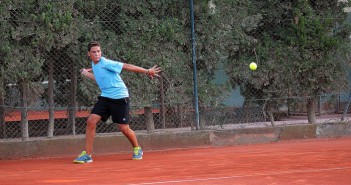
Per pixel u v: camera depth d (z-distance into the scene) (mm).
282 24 24688
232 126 24234
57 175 15172
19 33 21109
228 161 16984
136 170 15617
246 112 24453
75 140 21875
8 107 21703
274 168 14781
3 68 21250
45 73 22594
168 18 23000
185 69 23297
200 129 23609
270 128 24016
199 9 23281
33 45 21359
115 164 17703
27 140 21578
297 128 24328
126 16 22609
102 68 18594
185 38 23219
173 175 14102
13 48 21266
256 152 19703
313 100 25016
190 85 23422
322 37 24234
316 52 24406
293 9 24422
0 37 21141
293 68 24312
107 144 22078
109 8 22672
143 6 22734
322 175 13102
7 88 21984
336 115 30188
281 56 24219
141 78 22688
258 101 24531
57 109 22344
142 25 22547
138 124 24562
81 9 22328
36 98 21953
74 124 22750
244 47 24125
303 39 24109
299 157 17328
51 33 21312
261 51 24125
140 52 22609
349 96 25391
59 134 24031
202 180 12922
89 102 22516
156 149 22688
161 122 23594
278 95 24438
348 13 26844
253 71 23984
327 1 24938
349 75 28562
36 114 24219
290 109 25234
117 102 18734
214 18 23438
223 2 23656
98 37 22219
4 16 20969
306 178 12680
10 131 23562
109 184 12883
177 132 22953
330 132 24766
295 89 24562
